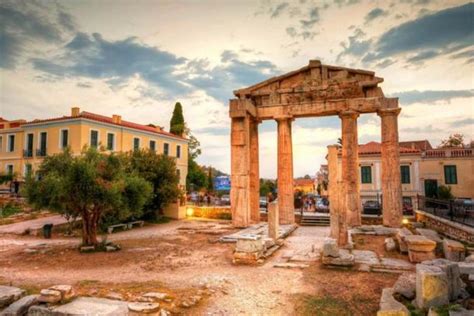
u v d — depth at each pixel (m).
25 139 38.94
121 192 16.59
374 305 7.97
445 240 12.23
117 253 14.80
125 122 42.44
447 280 6.80
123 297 8.38
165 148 46.91
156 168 28.17
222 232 21.14
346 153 22.31
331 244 11.75
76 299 7.07
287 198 24.06
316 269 11.48
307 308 7.89
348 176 22.06
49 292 7.06
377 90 22.02
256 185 25.58
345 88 22.58
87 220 16.11
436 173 36.72
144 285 9.62
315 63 23.34
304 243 16.91
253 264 12.34
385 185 21.59
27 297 7.43
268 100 24.77
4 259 13.63
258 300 8.50
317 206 35.50
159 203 28.25
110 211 16.77
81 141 34.44
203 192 59.19
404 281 8.39
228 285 9.78
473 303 7.09
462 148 36.28
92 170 15.16
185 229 23.39
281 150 24.42
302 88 23.64
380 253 13.86
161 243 17.58
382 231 19.41
